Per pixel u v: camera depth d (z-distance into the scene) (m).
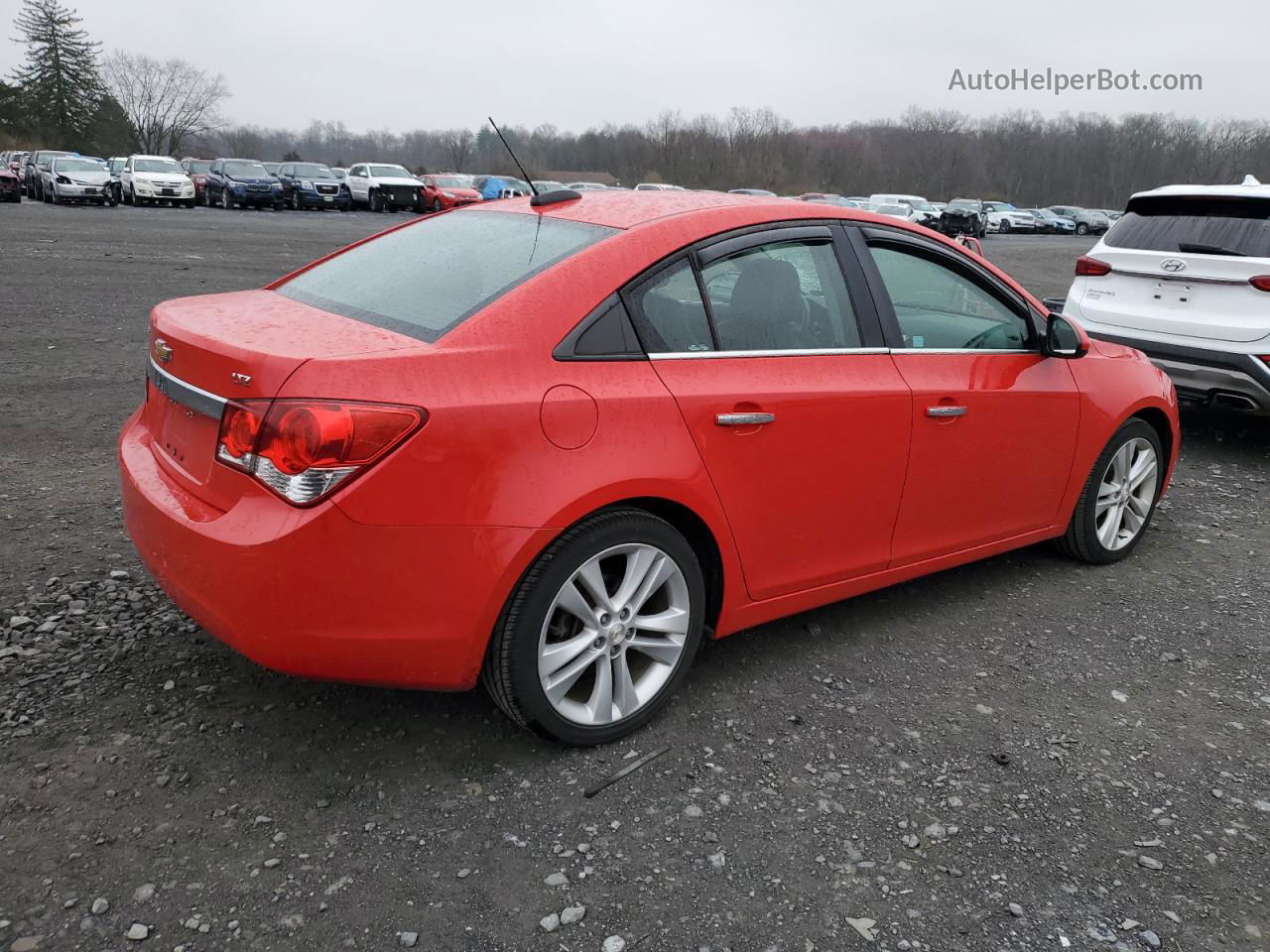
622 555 2.79
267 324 2.68
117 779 2.54
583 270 2.72
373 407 2.29
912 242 3.51
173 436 2.72
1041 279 21.77
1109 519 4.41
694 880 2.31
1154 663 3.54
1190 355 6.24
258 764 2.65
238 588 2.32
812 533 3.19
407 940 2.08
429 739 2.81
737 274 3.01
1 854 2.25
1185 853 2.50
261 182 34.91
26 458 5.21
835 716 3.06
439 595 2.41
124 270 14.20
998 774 2.80
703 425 2.81
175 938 2.05
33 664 3.07
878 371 3.28
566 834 2.45
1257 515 5.36
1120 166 97.38
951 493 3.60
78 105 85.69
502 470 2.44
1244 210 6.30
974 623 3.80
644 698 2.89
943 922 2.22
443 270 2.95
